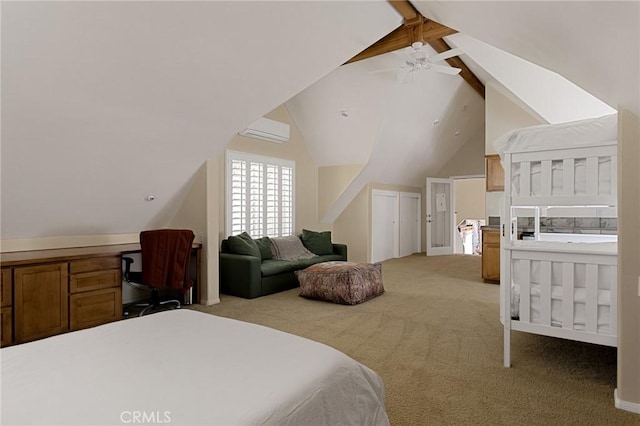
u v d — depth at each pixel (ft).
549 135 8.84
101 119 9.85
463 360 9.33
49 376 4.11
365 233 24.70
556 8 5.01
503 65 16.42
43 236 12.54
